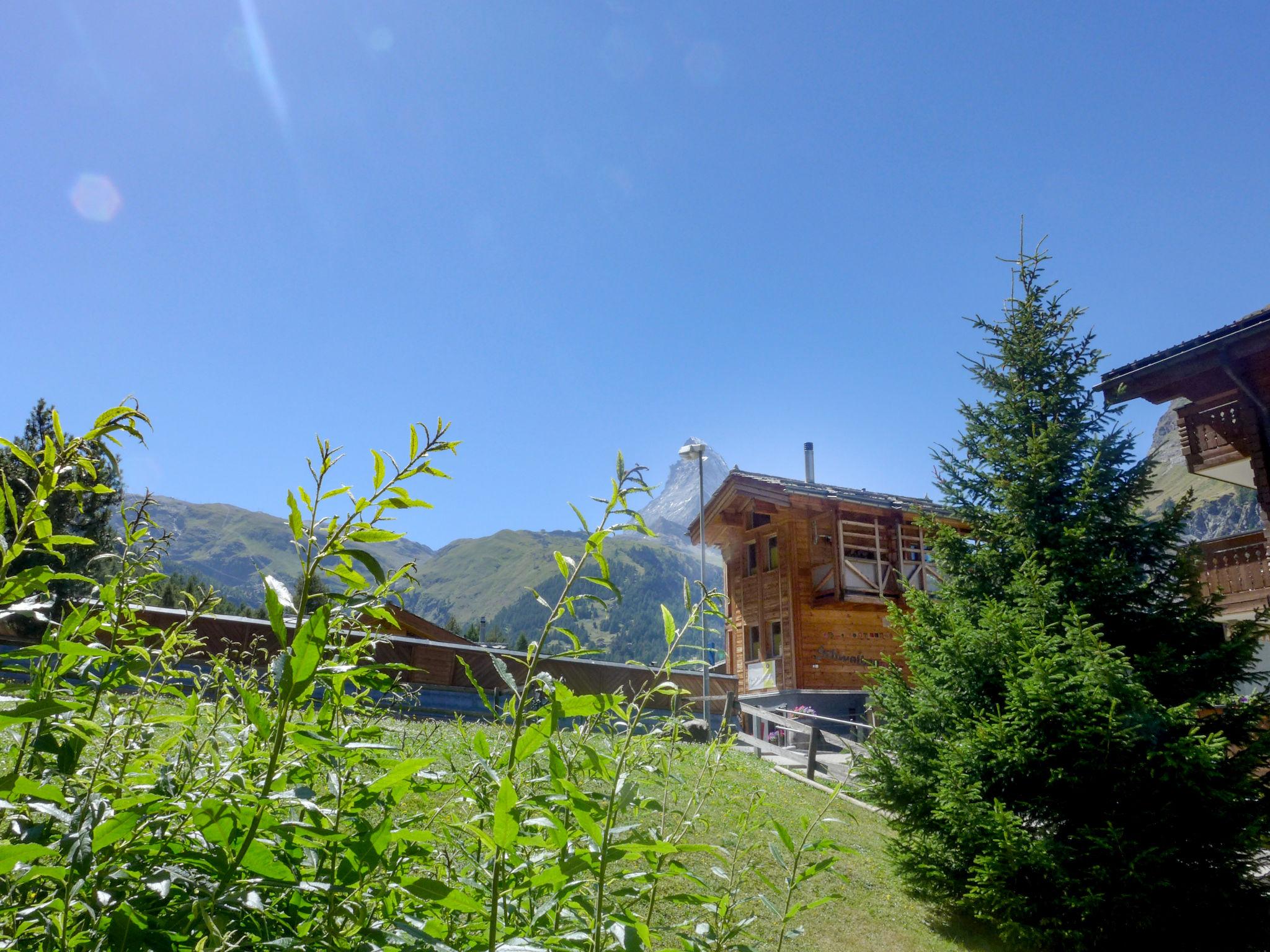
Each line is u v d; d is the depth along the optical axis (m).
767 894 5.88
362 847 1.36
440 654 12.05
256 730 1.54
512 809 1.36
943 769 7.17
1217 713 7.40
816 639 24.36
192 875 1.36
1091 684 6.68
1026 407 9.30
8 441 1.26
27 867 1.24
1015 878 6.66
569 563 1.65
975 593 8.91
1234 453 13.88
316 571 1.33
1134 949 6.41
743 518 28.09
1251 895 6.39
